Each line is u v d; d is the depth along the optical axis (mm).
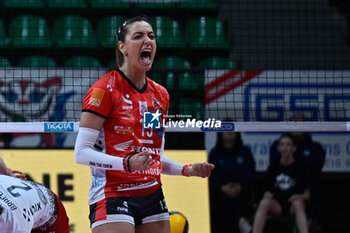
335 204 21188
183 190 19391
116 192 10234
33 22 26734
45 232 11602
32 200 10594
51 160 19172
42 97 19641
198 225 19031
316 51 25656
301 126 13570
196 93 23094
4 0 27078
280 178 19688
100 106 10008
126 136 10242
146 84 10852
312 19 28734
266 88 19609
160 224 10781
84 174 19125
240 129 13477
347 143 21156
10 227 9805
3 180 10477
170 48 26719
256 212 19641
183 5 28406
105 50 26250
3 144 20719
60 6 27422
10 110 19641
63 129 13039
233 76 20797
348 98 21422
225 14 28844
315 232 19766
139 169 9609
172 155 19281
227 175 19906
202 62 26078
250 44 27766
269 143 21062
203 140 21797
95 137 10016
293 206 19594
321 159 19875
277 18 28781
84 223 18688
